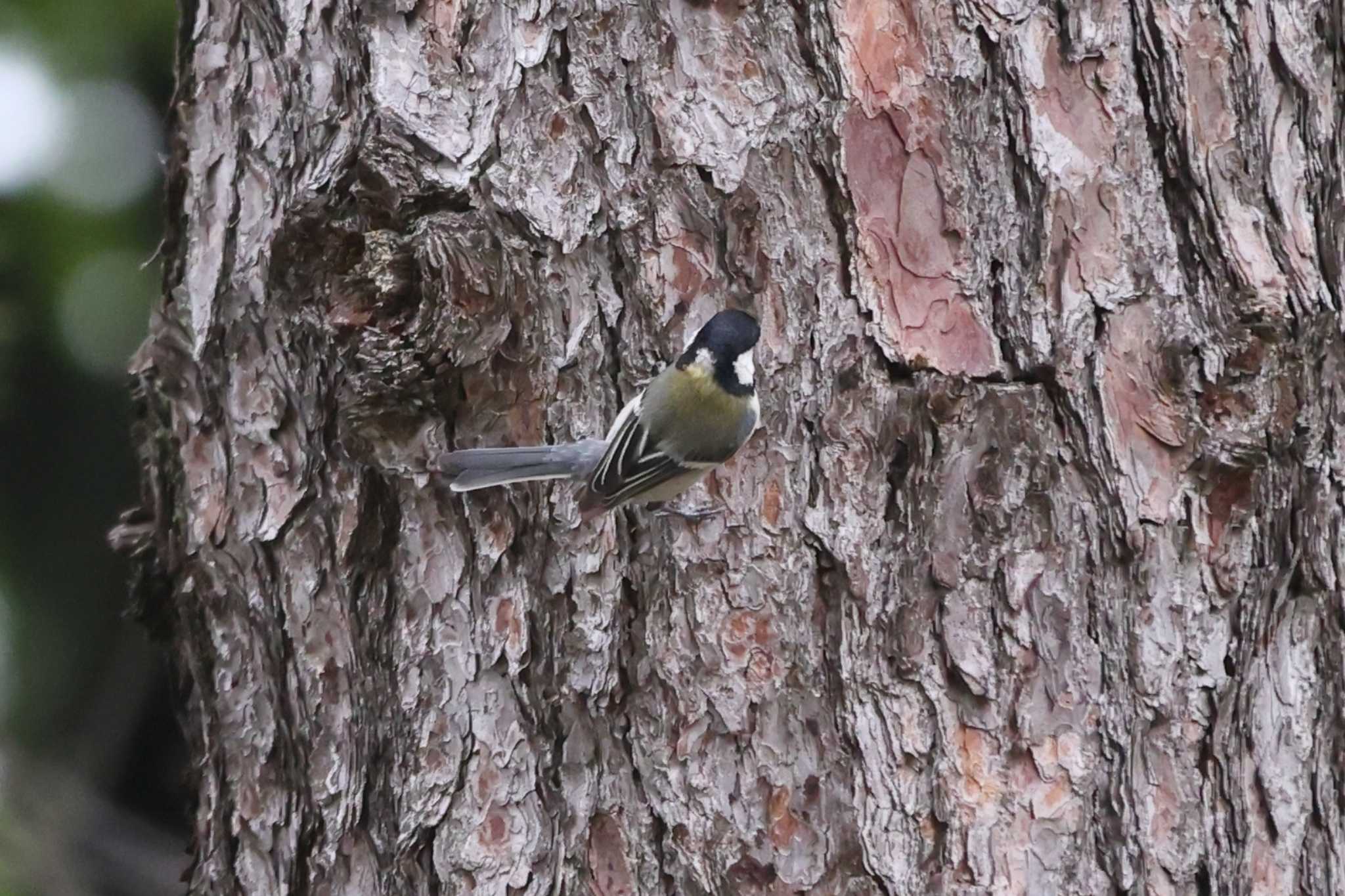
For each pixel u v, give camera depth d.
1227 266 7.39
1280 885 7.24
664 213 7.48
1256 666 7.29
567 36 7.55
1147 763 7.12
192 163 8.13
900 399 7.27
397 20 7.57
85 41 11.44
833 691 7.13
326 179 7.54
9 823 10.85
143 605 8.59
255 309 7.78
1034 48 7.42
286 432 7.68
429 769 7.23
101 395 11.43
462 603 7.31
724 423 7.02
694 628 7.21
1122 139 7.41
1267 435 7.22
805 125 7.46
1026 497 7.12
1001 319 7.32
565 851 7.14
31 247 11.30
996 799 7.01
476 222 7.21
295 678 7.58
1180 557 7.22
